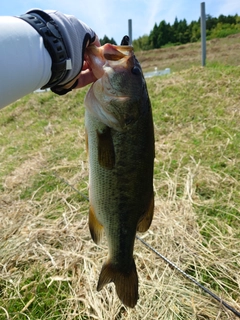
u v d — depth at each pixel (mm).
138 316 497
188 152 938
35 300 559
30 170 1055
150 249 616
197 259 583
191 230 655
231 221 666
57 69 317
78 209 785
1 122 1724
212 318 480
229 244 604
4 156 1247
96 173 364
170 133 1095
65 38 320
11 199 905
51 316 524
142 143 358
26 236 710
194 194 759
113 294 534
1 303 563
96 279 567
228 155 887
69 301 545
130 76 348
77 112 1561
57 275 597
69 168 1006
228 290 524
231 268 559
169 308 500
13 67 272
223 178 794
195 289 530
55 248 666
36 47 296
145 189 375
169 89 1420
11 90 276
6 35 273
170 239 632
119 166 356
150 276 560
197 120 1129
